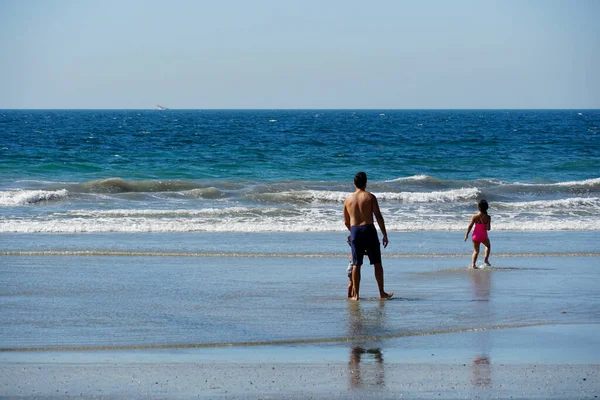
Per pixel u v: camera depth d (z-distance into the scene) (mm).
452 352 10695
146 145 74500
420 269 18969
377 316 13289
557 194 38375
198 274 17844
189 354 10594
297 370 9625
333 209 31141
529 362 10078
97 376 9305
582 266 19578
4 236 23719
